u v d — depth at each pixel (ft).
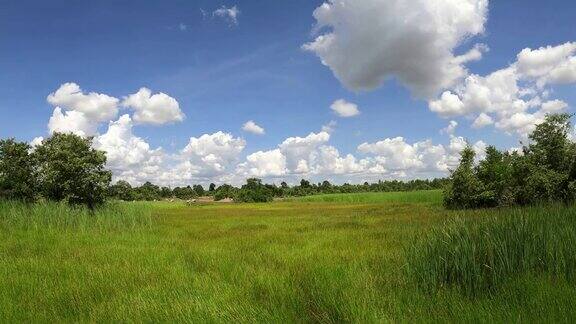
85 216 66.08
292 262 33.65
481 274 23.07
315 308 21.29
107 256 37.58
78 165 82.23
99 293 24.81
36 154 83.41
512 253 23.70
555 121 86.63
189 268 32.14
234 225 78.13
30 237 50.44
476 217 31.22
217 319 19.10
